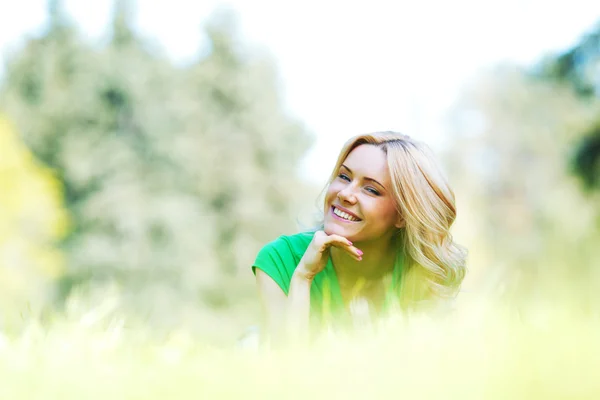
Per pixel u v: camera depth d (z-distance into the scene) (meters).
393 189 2.59
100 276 23.81
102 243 24.20
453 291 2.77
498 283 1.40
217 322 23.72
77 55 26.27
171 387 0.88
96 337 1.39
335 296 2.72
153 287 23.88
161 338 1.53
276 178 27.02
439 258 2.70
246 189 26.27
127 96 25.86
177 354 1.31
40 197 23.08
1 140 22.86
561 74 22.28
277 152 27.17
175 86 26.56
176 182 25.62
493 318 1.16
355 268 2.77
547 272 1.85
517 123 32.03
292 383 0.86
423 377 0.83
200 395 0.85
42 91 25.97
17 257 22.00
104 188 24.98
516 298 1.39
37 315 1.53
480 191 32.38
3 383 0.95
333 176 2.75
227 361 1.03
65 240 24.36
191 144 25.72
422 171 2.64
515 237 29.00
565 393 0.76
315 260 2.56
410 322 1.22
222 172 26.28
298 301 2.54
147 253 24.22
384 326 1.32
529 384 0.77
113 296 1.62
